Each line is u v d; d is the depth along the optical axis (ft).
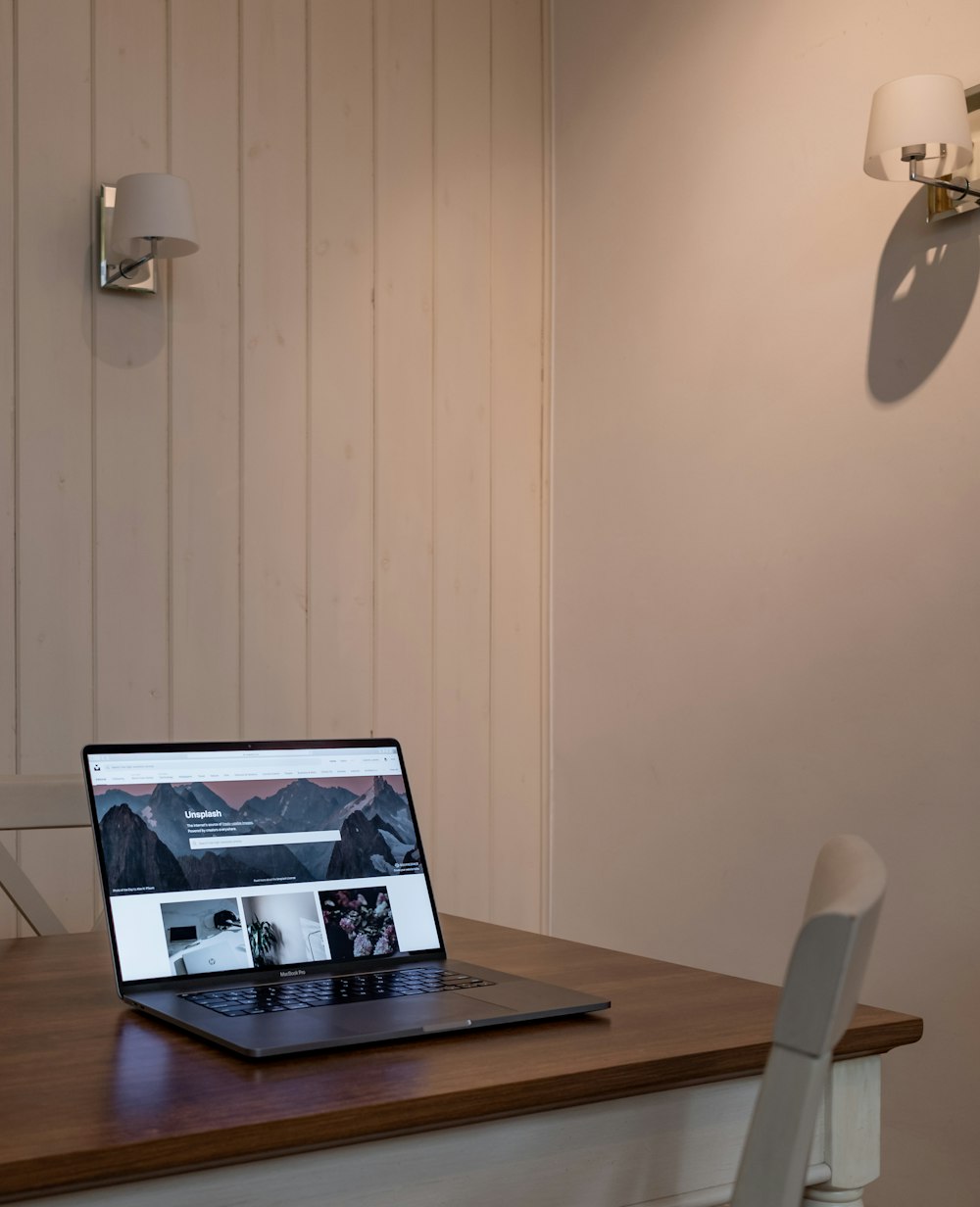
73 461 8.00
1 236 7.83
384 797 4.25
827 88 7.61
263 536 8.66
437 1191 2.66
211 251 8.53
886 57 7.23
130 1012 3.39
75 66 8.09
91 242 8.11
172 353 8.37
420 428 9.33
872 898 1.86
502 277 9.77
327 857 4.04
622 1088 2.83
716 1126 3.04
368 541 9.07
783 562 7.79
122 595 8.14
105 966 4.08
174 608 8.31
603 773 9.28
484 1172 2.72
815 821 7.51
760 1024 3.27
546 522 9.86
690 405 8.58
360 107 9.16
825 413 7.54
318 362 8.92
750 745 8.00
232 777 3.97
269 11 8.80
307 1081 2.70
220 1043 2.98
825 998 1.78
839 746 7.37
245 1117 2.44
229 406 8.57
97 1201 2.31
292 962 3.83
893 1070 6.92
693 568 8.50
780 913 7.73
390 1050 2.97
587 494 9.52
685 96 8.71
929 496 6.86
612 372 9.31
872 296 7.25
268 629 8.65
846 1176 3.20
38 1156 2.21
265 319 8.71
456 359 9.51
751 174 8.14
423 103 9.45
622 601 9.14
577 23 9.75
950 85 6.15
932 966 6.73
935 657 6.80
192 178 8.47
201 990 3.58
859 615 7.27
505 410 9.72
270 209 8.77
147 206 7.50
